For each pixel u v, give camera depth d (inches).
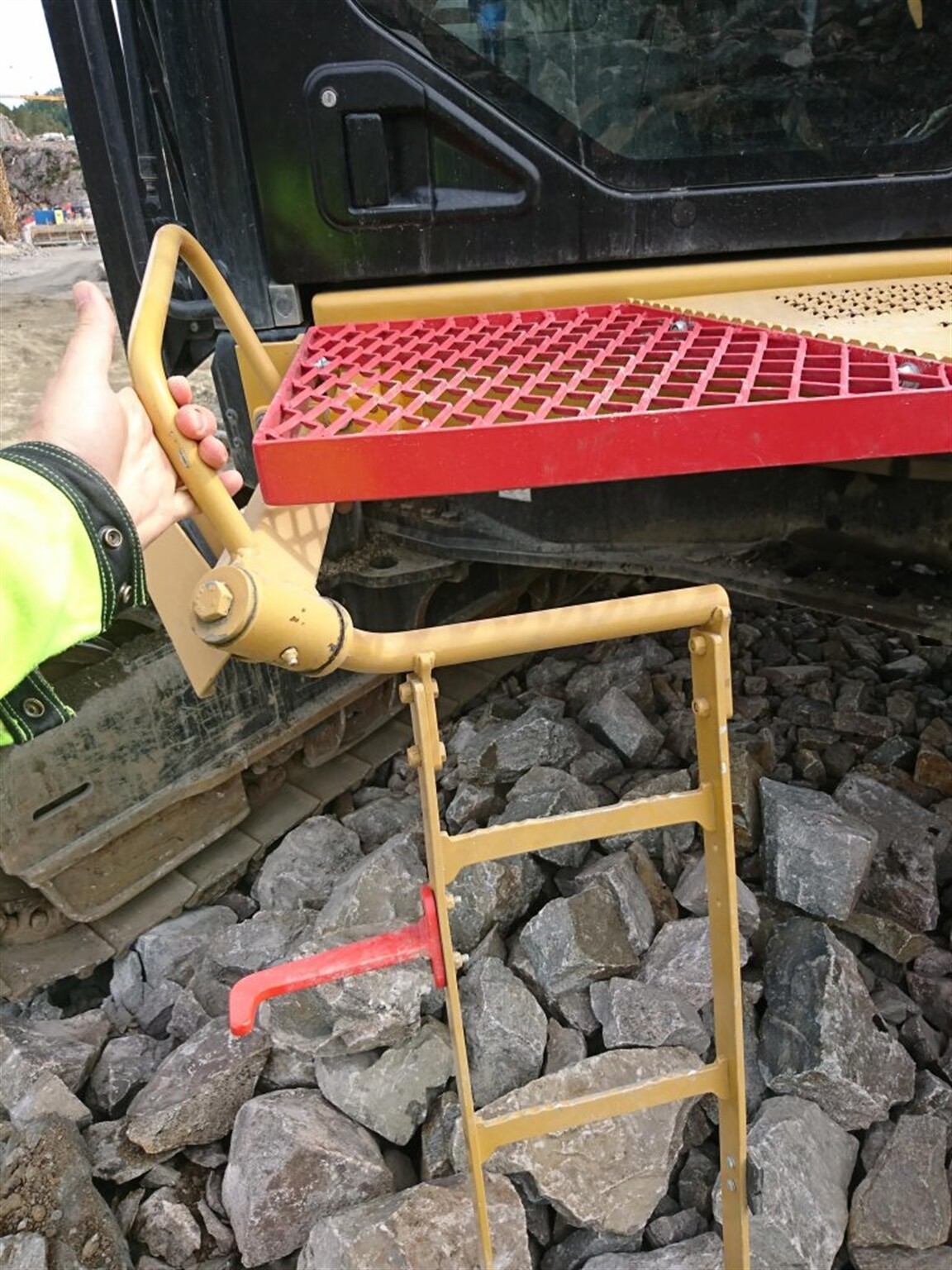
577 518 92.7
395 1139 74.5
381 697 116.1
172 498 49.5
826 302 74.5
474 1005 79.2
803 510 89.1
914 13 72.7
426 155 74.5
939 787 102.6
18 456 34.8
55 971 90.2
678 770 108.7
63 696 83.8
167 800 92.2
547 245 77.7
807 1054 74.5
